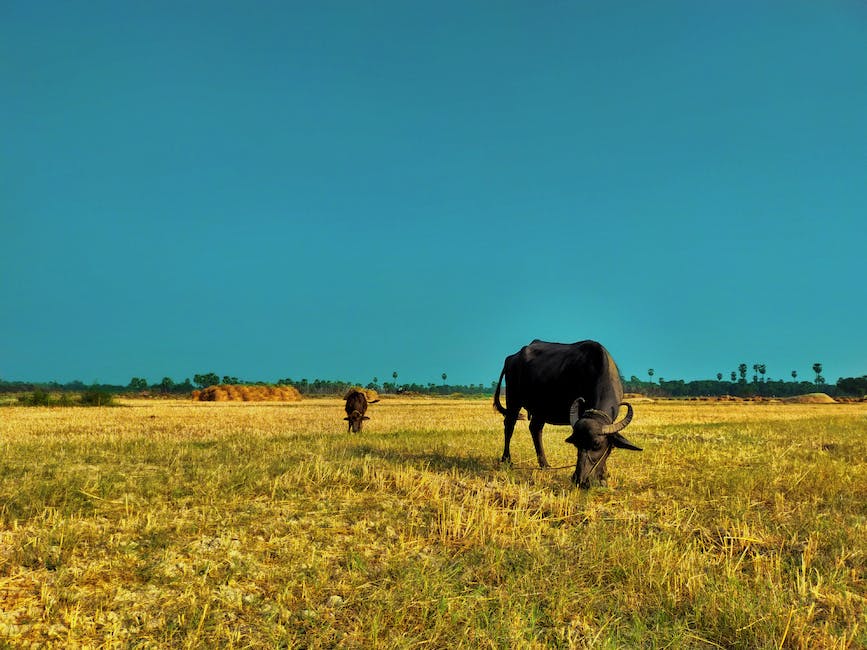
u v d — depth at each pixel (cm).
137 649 464
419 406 5169
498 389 1397
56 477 981
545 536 743
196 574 600
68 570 596
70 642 467
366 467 1092
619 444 964
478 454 1440
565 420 1198
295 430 2222
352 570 616
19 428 2245
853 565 645
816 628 500
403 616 514
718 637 492
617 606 542
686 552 652
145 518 772
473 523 769
